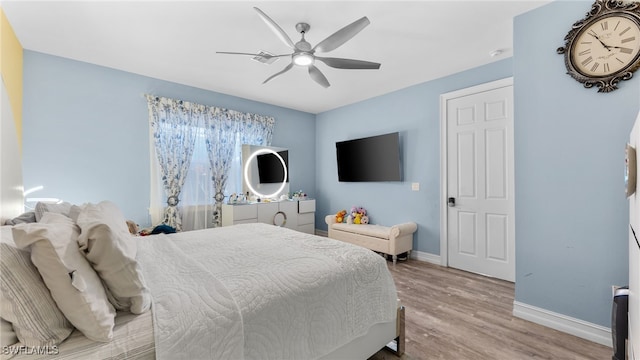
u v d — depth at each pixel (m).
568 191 1.96
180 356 0.88
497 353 1.73
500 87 3.06
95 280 0.95
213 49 2.81
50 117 2.92
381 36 2.55
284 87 3.98
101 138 3.24
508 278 3.01
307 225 4.99
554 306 2.03
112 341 0.88
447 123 3.53
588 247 1.89
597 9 1.82
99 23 2.33
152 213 3.60
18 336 0.81
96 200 3.21
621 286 1.75
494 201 3.13
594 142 1.86
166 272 1.38
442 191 3.56
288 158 5.12
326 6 2.10
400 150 4.05
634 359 1.10
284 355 1.14
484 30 2.45
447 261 3.54
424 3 2.06
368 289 1.54
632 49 1.71
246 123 4.50
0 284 0.78
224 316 1.01
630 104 1.73
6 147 1.91
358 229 4.04
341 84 3.85
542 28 2.07
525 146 2.16
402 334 1.72
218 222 4.16
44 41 2.63
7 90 2.27
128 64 3.19
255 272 1.37
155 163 3.62
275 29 1.99
